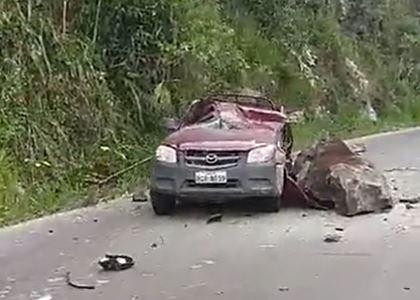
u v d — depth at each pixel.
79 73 15.90
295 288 8.02
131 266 8.96
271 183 11.71
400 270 8.72
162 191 11.77
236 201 12.76
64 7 16.53
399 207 12.58
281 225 11.26
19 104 14.30
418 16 40.41
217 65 21.00
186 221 11.62
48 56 15.54
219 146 11.66
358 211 11.89
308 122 26.62
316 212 12.20
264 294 7.82
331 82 30.31
